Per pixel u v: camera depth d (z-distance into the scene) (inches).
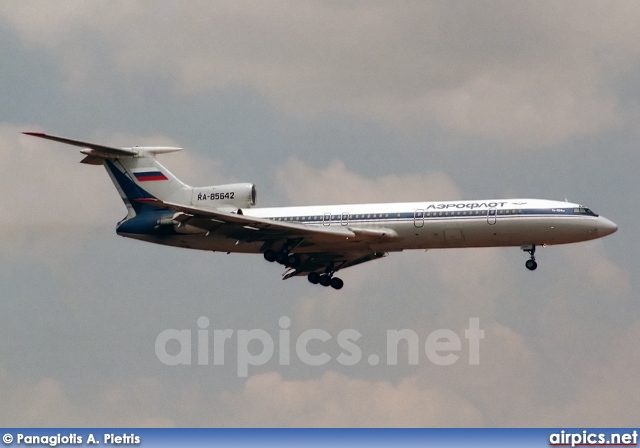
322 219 6781.5
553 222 6402.6
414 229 6569.9
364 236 6589.6
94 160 7199.8
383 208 6683.1
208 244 7081.7
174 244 7155.5
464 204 6560.0
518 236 6466.5
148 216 7101.4
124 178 7180.1
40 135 6786.4
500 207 6486.2
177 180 7135.8
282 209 6929.1
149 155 7175.2
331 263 7386.8
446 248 6702.8
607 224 6427.2
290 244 6835.6
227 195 7027.6
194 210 6279.5
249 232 6761.8
